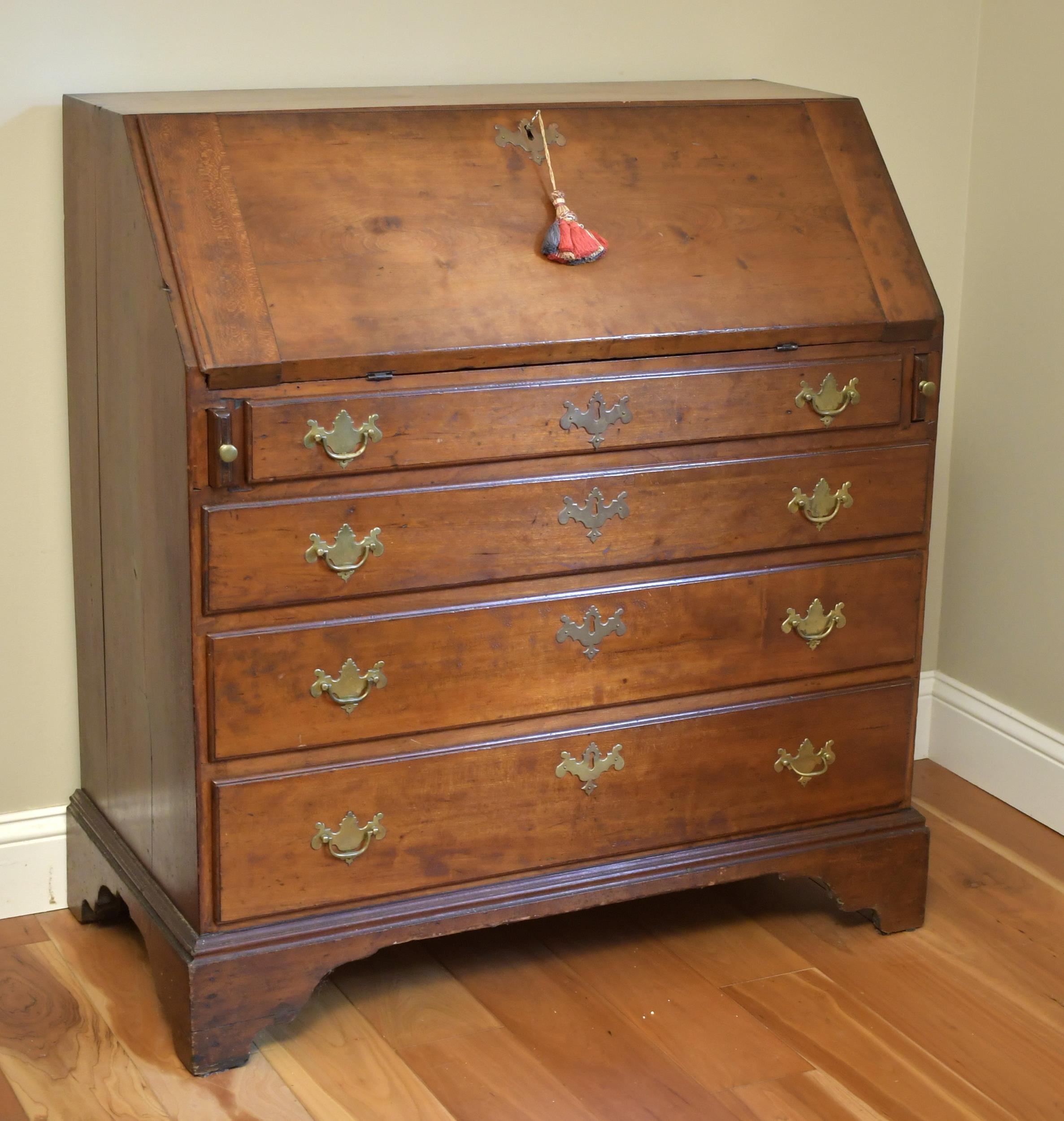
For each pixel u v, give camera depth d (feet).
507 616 6.76
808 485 7.21
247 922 6.62
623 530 6.89
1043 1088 6.69
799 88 8.17
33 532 7.82
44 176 7.46
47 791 8.15
